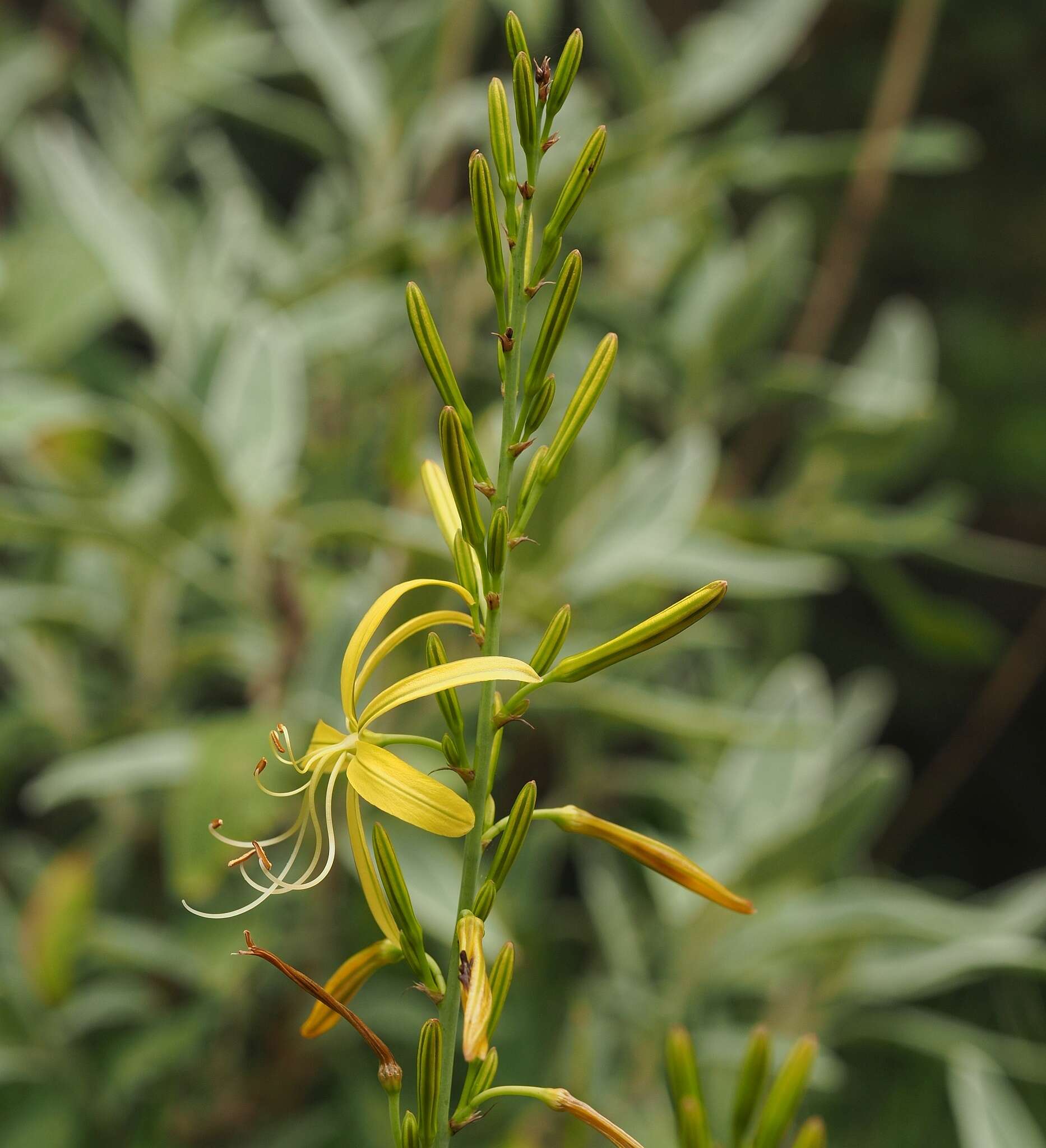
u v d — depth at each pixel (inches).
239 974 40.4
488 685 19.6
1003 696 68.4
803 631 61.9
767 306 52.3
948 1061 43.3
